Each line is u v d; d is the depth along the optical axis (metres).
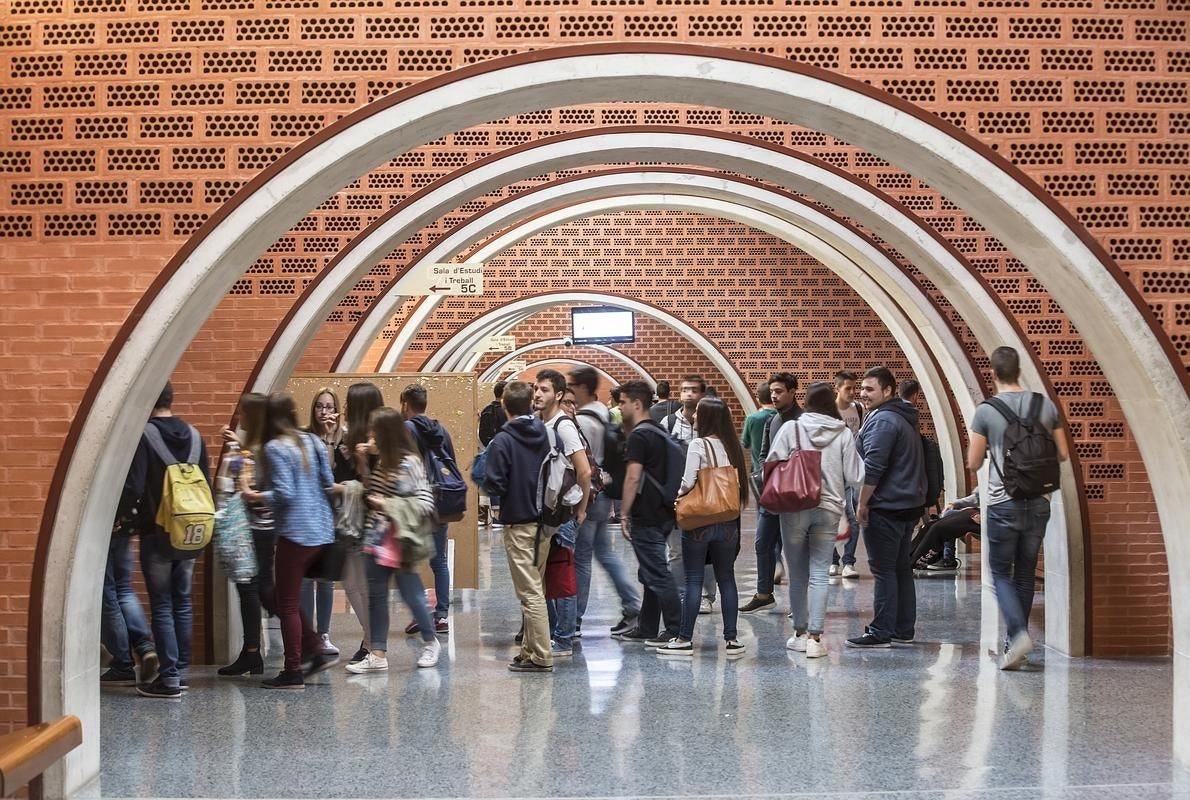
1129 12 5.82
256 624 7.61
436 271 12.48
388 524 7.37
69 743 3.66
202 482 6.92
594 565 13.30
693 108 10.30
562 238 21.09
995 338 9.55
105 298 5.55
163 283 5.57
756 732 5.99
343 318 12.40
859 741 5.82
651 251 21.05
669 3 5.68
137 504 6.78
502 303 21.12
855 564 13.32
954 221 9.99
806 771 5.32
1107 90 5.81
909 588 8.43
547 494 7.42
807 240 14.95
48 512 5.37
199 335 9.48
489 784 5.19
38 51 5.64
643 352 26.52
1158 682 7.15
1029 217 5.79
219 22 5.65
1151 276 5.79
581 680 7.25
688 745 5.76
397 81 5.67
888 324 14.54
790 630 9.01
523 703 6.67
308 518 7.08
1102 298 5.75
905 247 10.02
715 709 6.48
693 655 8.04
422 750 5.73
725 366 21.16
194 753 5.76
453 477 8.80
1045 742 5.79
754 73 5.72
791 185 10.48
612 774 5.30
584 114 10.25
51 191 5.60
